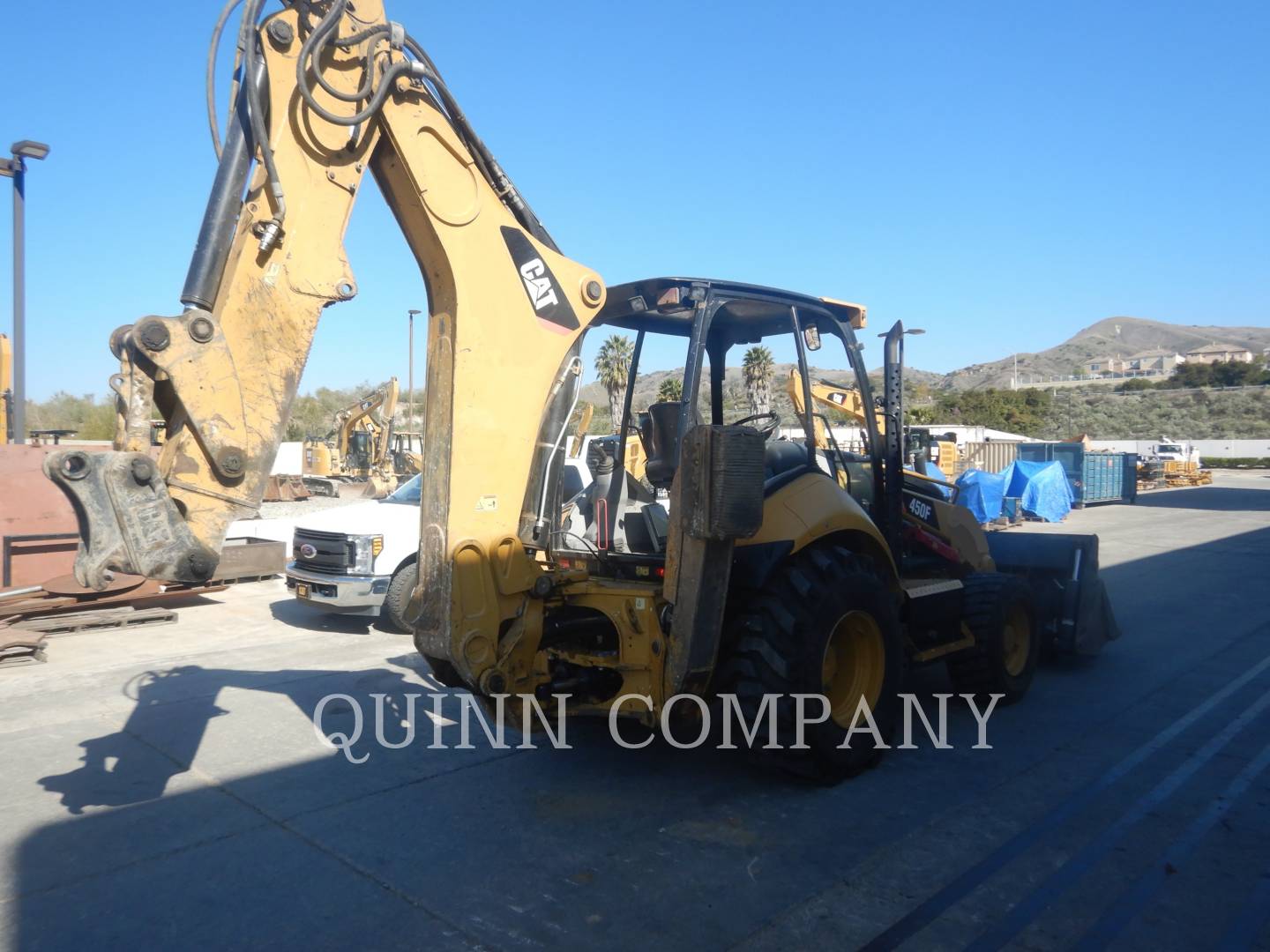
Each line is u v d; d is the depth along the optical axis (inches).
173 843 169.0
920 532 251.1
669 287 191.3
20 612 362.9
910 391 3248.0
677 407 197.2
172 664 313.3
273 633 369.1
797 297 211.8
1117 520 933.2
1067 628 295.9
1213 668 302.7
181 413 131.5
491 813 182.7
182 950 132.3
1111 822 176.7
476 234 167.6
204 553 129.1
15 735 234.1
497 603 172.6
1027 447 1170.6
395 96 156.6
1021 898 146.3
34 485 420.2
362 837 171.5
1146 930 136.6
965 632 246.2
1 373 640.4
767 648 181.8
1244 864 158.4
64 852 165.3
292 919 141.4
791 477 199.8
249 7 136.7
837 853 163.0
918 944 132.7
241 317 137.1
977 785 196.5
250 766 210.7
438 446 171.0
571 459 248.2
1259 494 1412.4
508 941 134.4
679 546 170.7
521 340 173.3
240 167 137.6
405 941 134.8
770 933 136.0
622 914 142.1
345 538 362.9
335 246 146.7
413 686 282.7
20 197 519.2
